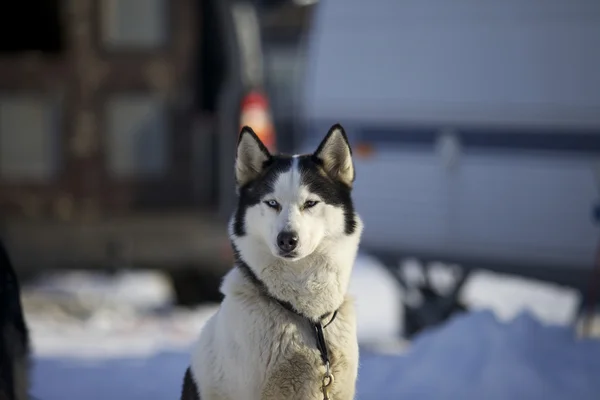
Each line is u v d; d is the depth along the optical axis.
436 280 10.84
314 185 5.21
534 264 8.96
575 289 8.82
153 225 10.61
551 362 7.35
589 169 8.62
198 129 10.59
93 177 10.62
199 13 10.57
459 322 7.73
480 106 9.20
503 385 6.87
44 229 10.68
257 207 5.21
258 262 5.17
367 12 9.98
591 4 8.61
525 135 8.96
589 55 8.62
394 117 9.78
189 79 10.59
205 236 10.57
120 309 11.69
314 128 10.41
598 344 7.75
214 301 11.35
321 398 5.14
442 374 7.14
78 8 10.55
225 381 5.07
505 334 7.50
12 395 5.20
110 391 7.52
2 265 5.32
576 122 8.66
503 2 9.08
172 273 11.17
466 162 9.30
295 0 10.73
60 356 8.86
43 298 12.34
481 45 9.21
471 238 9.31
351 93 10.07
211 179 10.57
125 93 10.60
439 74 9.47
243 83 10.51
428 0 9.55
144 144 10.62
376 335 10.47
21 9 10.61
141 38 10.55
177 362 8.32
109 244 10.62
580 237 8.68
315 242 5.11
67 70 10.59
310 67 10.45
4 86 10.69
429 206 9.58
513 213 9.05
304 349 5.06
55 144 10.63
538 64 8.89
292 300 5.13
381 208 9.93
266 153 5.44
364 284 13.45
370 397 6.95
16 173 10.70
